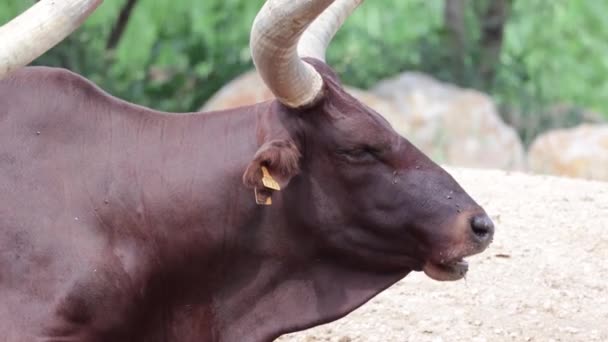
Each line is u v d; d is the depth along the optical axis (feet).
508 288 54.49
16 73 41.04
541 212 62.39
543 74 147.23
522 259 57.00
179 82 117.50
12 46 35.24
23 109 40.55
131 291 39.91
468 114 105.60
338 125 39.58
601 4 156.97
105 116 41.34
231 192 40.63
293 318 41.19
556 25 152.56
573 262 56.95
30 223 39.24
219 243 40.75
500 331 51.11
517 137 106.01
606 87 154.71
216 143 41.09
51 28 35.81
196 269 40.98
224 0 130.41
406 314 52.29
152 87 117.08
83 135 40.81
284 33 37.55
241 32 126.93
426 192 39.75
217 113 41.73
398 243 40.34
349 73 123.03
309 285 41.32
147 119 41.68
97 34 119.44
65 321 38.75
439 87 109.91
